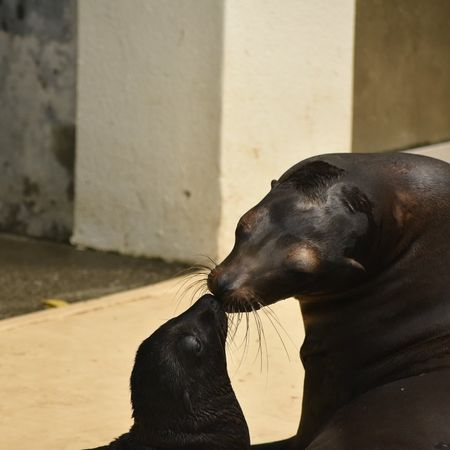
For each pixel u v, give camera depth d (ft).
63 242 118.73
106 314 93.15
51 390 76.64
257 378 78.95
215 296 53.67
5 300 98.22
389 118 131.75
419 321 53.88
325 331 55.72
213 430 55.42
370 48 127.95
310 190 53.01
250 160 109.19
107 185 113.60
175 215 110.01
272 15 108.68
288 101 111.55
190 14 106.63
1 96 121.60
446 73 138.31
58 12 116.26
